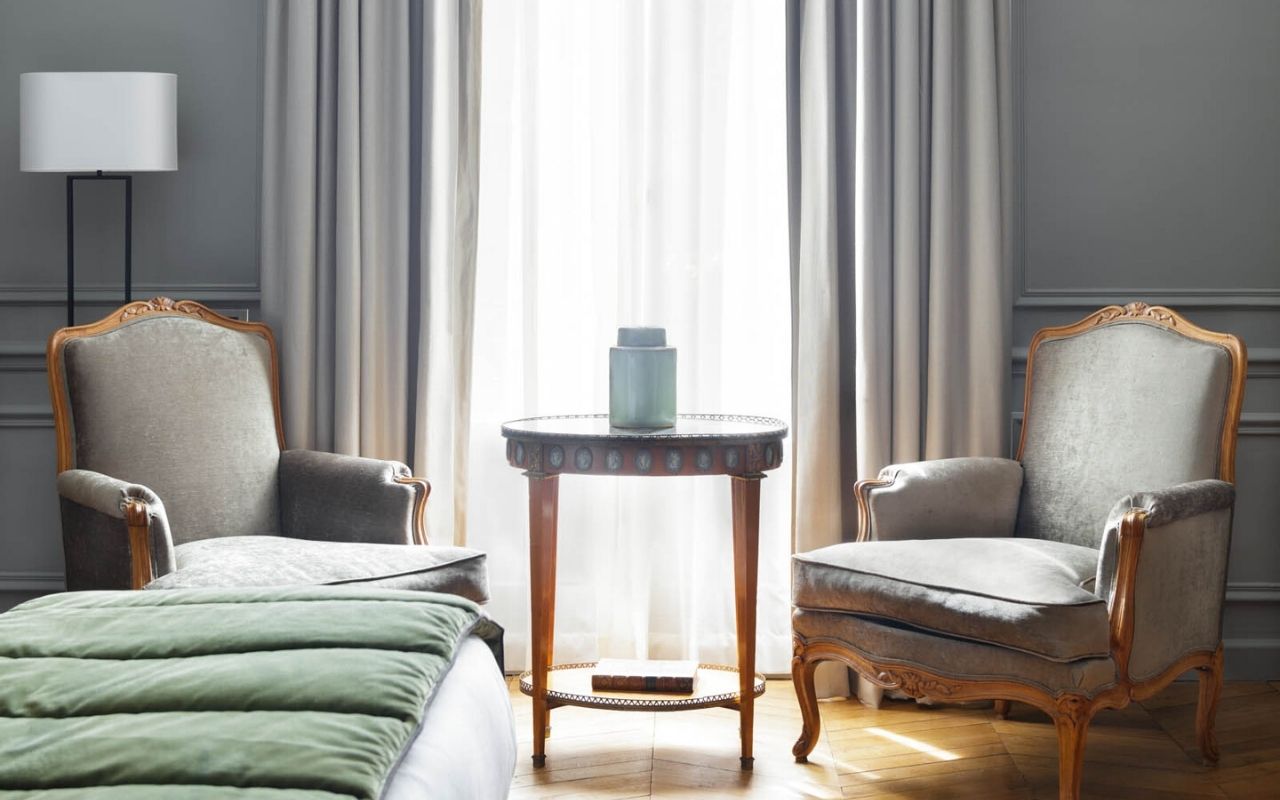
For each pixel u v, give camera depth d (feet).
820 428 9.58
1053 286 10.22
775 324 10.12
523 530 10.20
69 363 8.52
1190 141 10.12
